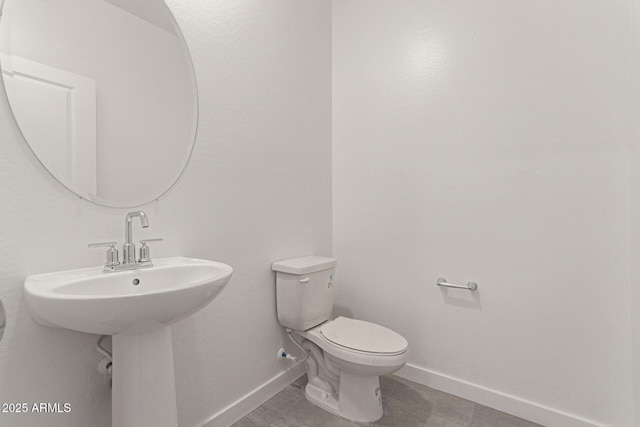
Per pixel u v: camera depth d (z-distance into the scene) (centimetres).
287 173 191
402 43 201
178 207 135
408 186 200
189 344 138
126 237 112
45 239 99
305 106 206
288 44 192
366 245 218
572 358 151
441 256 188
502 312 169
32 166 97
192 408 139
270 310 179
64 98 104
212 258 148
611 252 142
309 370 183
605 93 143
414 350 198
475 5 175
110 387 113
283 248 188
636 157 132
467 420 160
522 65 162
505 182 167
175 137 134
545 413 156
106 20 114
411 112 198
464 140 179
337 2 230
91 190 109
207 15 146
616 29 140
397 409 168
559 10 153
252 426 154
